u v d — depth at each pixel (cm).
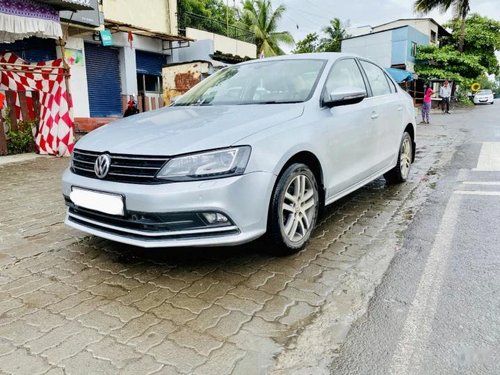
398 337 228
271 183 293
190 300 271
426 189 534
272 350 219
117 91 1552
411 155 584
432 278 292
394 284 286
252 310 257
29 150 901
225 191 270
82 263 331
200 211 269
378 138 455
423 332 231
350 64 444
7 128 877
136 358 214
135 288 288
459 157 748
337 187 377
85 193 304
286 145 307
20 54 1178
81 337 233
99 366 209
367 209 459
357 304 262
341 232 390
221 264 323
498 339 223
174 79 1498
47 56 1241
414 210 448
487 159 711
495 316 244
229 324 243
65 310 262
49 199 527
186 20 2256
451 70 3027
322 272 307
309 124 336
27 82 854
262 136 295
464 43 3297
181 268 318
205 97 416
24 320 252
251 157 283
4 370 207
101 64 1473
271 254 336
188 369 205
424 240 362
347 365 207
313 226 351
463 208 444
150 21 1661
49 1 830
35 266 328
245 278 299
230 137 286
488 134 1084
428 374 198
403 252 339
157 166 274
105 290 287
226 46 2136
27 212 471
